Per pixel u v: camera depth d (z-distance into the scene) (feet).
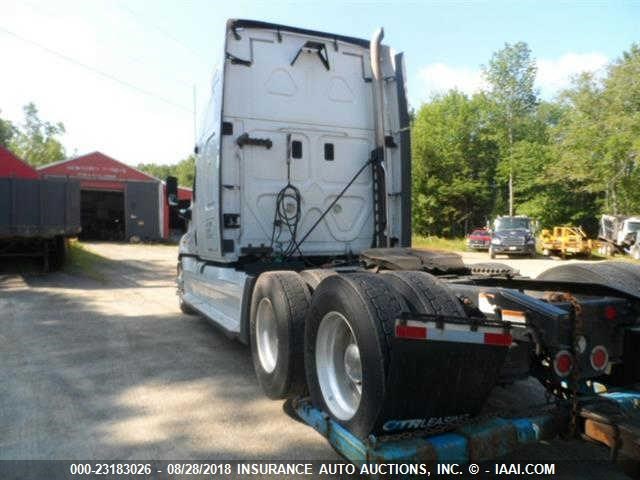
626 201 122.42
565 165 122.62
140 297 35.22
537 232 143.64
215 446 12.56
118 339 23.08
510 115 161.68
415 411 9.55
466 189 154.61
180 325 25.99
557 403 10.60
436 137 158.81
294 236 19.26
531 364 11.15
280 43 19.31
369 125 20.74
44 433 13.28
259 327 14.57
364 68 20.68
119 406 15.08
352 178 20.35
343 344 11.20
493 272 16.76
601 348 10.89
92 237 114.93
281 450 12.35
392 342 9.43
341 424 10.55
